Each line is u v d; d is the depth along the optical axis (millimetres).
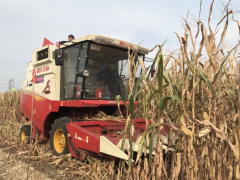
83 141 3514
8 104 10234
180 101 1987
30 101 5852
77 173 3436
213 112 2117
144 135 2355
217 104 1988
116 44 4484
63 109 5043
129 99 2334
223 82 2502
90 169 3387
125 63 4977
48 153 4488
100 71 4570
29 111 5840
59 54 4324
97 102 4309
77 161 3752
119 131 4188
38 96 5457
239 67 1982
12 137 6051
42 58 5305
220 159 2281
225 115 2408
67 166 3682
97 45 4395
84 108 4676
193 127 2006
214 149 2109
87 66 4363
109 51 4652
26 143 5387
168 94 2734
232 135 2213
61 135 4457
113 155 2895
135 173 2637
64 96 4867
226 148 2209
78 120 4598
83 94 4348
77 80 4465
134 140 3463
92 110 4637
